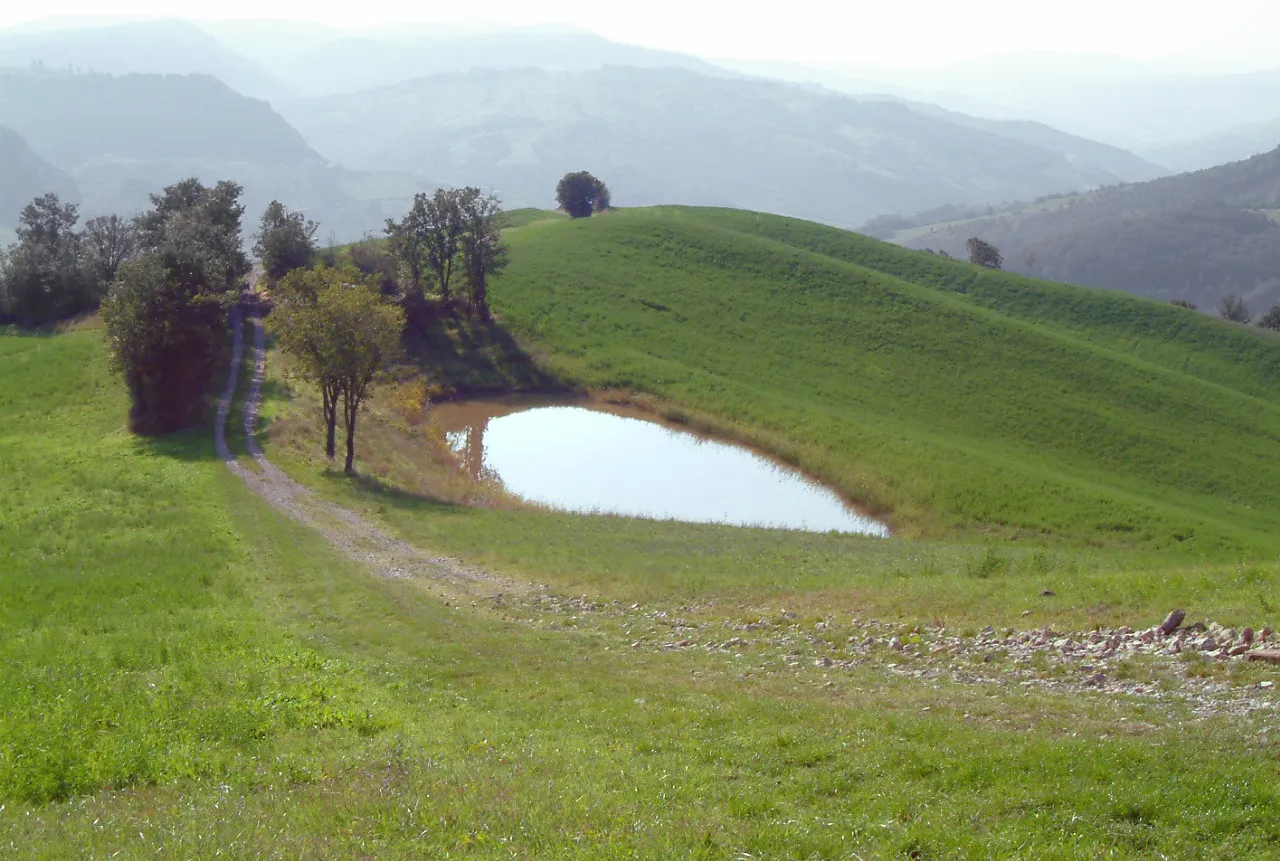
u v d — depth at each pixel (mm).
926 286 121000
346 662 19047
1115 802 10234
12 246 105625
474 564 32062
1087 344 98812
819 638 20172
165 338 56062
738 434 71625
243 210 97000
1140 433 77750
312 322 48875
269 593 27406
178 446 52688
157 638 20844
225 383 65562
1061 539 54375
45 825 10297
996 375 87688
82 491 42500
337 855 9070
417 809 10258
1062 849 9289
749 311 98750
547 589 28141
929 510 58250
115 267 101000
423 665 19219
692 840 9422
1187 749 11633
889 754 12016
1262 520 64250
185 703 15375
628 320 93750
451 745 13352
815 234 134875
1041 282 123875
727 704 15031
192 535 34906
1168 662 15969
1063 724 13156
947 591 24328
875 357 90500
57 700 14992
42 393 65375
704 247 114562
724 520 53156
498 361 83188
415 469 54500
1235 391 92125
